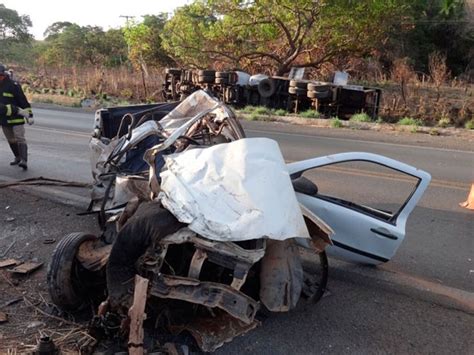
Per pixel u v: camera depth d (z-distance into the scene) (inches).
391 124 709.9
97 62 2155.5
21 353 148.3
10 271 204.2
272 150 164.7
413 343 164.2
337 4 1039.0
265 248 148.7
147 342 156.2
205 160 157.2
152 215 146.3
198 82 987.3
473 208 304.2
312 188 208.7
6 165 402.0
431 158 462.9
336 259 224.7
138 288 136.3
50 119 721.6
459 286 206.2
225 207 144.1
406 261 229.6
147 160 166.7
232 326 154.2
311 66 1197.7
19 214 277.1
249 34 1205.1
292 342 162.7
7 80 374.6
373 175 367.6
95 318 155.3
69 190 326.6
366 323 175.3
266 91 900.0
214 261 143.0
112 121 296.8
